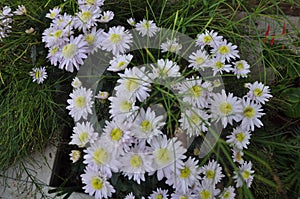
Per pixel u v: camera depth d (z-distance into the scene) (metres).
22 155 0.66
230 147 0.56
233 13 0.71
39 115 0.67
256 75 0.70
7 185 0.68
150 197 0.53
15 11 0.67
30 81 0.66
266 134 0.66
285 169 0.66
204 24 0.69
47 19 0.67
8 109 0.64
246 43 0.72
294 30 0.69
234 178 0.55
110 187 0.52
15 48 0.68
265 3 0.74
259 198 0.64
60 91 0.63
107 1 0.70
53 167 0.68
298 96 0.68
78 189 0.65
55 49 0.58
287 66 0.69
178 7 0.72
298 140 0.67
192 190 0.52
